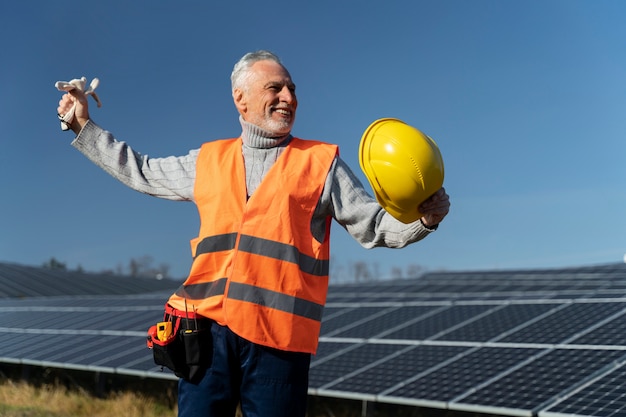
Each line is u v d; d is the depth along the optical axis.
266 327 2.94
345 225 3.10
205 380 3.02
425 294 17.30
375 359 10.64
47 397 12.95
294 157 3.10
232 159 3.18
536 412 7.47
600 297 12.48
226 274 3.00
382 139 2.79
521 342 10.07
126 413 11.84
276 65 3.12
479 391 8.45
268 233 2.98
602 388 7.68
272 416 2.95
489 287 18.27
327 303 16.92
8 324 19.45
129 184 3.36
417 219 2.85
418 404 8.50
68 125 3.38
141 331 14.89
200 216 3.18
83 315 18.86
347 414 11.56
